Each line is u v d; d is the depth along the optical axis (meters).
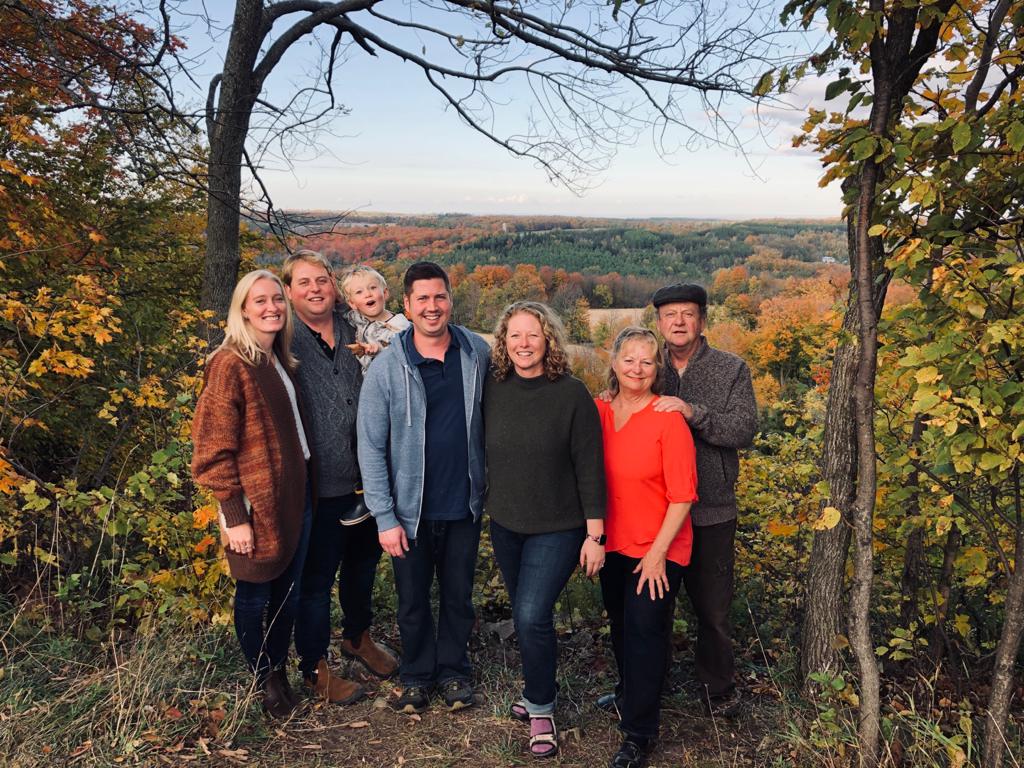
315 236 6.81
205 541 3.39
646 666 2.67
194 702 2.89
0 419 3.80
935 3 2.38
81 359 3.86
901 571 3.63
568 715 3.12
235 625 2.84
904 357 2.44
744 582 4.11
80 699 2.78
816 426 4.09
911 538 3.43
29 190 5.51
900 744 2.66
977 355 2.30
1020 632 2.48
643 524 2.74
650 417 2.74
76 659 3.12
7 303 3.74
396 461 2.93
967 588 3.59
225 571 3.37
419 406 2.90
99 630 3.33
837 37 2.46
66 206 7.02
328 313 3.09
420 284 2.81
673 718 3.10
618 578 2.93
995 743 2.50
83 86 5.47
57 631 3.29
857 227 2.58
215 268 6.53
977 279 2.33
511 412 2.79
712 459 2.97
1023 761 2.63
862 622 2.63
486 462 2.91
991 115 2.34
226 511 2.65
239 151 6.53
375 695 3.24
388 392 2.89
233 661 3.30
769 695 3.26
